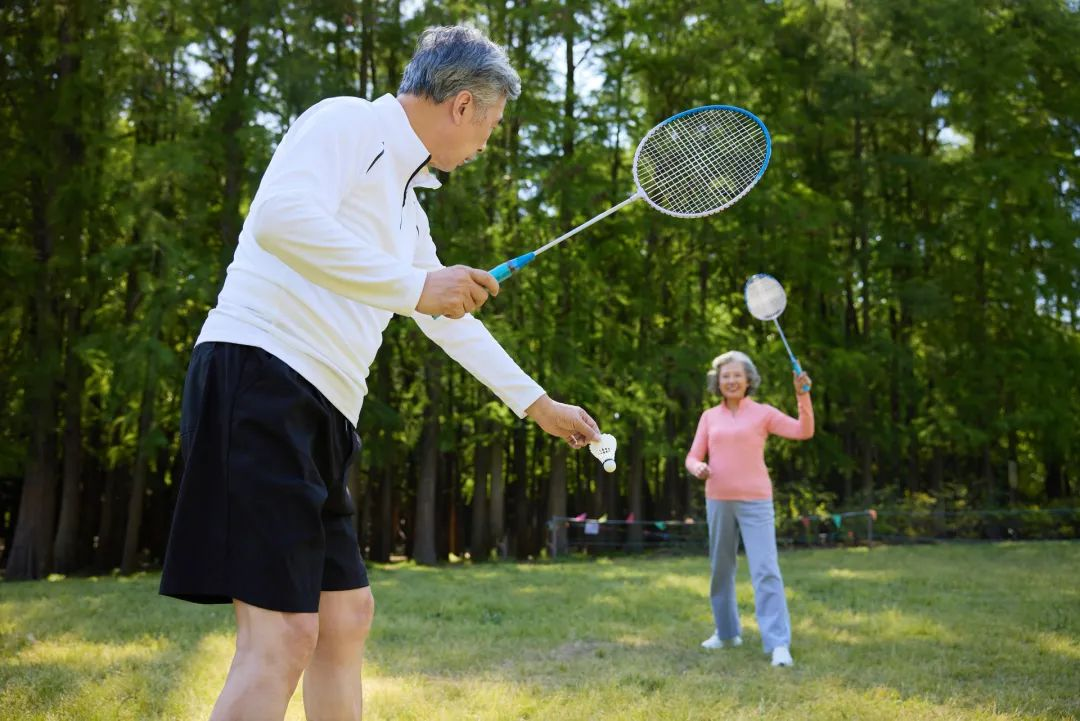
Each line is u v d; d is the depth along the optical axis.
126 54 17.48
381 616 7.43
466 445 24.41
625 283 22.33
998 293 25.02
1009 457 26.89
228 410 2.12
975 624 7.07
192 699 4.24
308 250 2.07
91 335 16.62
